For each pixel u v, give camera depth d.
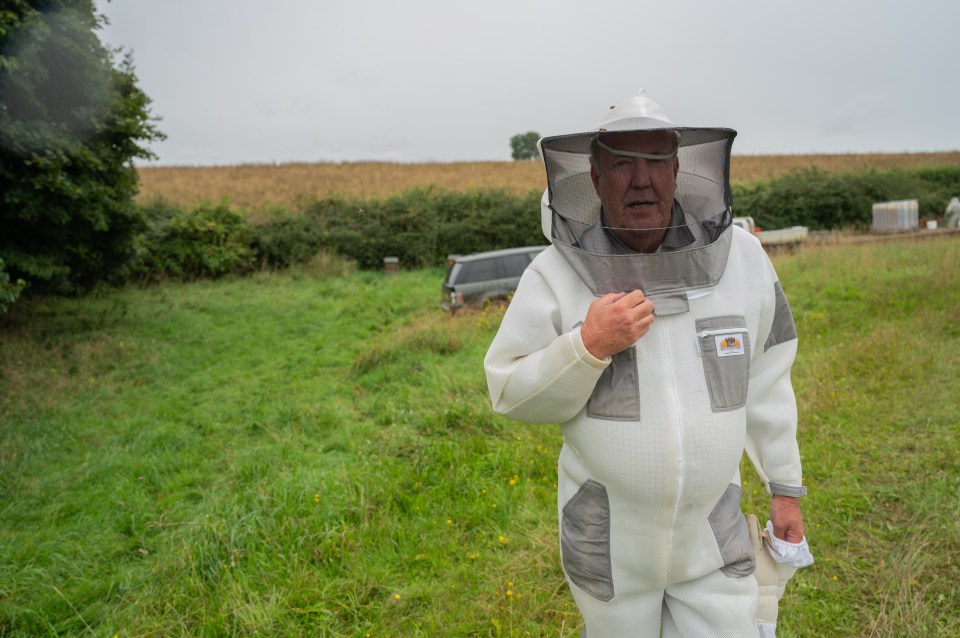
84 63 8.59
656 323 1.40
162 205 17.72
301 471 4.45
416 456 4.57
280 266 18.05
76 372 7.86
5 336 9.30
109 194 9.84
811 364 5.82
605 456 1.43
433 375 6.70
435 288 14.59
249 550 3.38
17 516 4.25
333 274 17.08
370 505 3.78
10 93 7.80
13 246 9.09
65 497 4.55
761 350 1.58
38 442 5.48
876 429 4.25
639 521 1.46
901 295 8.34
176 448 5.49
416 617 2.81
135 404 6.85
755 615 1.57
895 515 3.21
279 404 6.42
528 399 1.42
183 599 3.05
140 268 15.67
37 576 3.45
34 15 7.43
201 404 6.84
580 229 1.49
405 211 19.73
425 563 3.23
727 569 1.53
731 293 1.44
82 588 3.31
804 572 2.82
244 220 17.95
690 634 1.56
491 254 10.88
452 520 3.62
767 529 1.68
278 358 8.83
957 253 10.41
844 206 22.05
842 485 3.55
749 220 15.38
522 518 3.50
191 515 4.06
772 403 1.60
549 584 2.88
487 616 2.70
